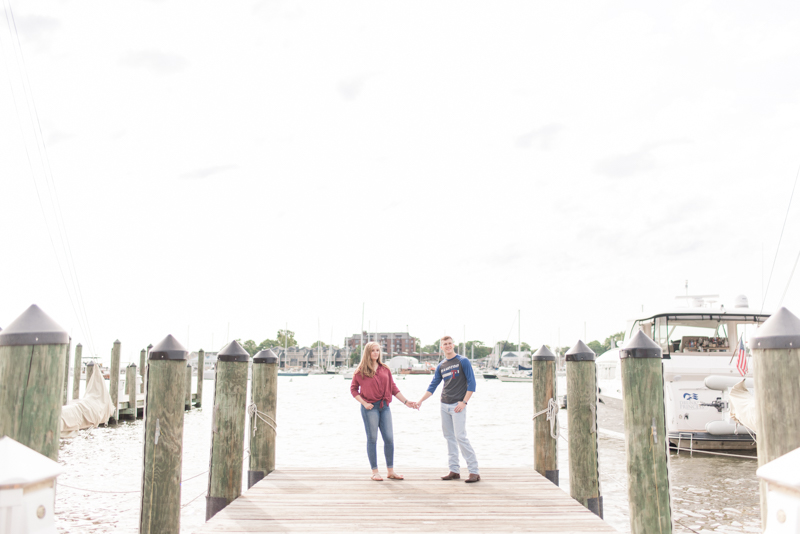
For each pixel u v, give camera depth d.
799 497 2.12
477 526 5.51
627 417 4.77
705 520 8.36
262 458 8.03
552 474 7.88
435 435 18.98
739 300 13.97
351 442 17.28
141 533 4.70
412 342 162.88
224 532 5.29
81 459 13.63
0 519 2.19
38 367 3.15
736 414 10.30
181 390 4.91
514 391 54.78
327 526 5.50
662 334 13.53
